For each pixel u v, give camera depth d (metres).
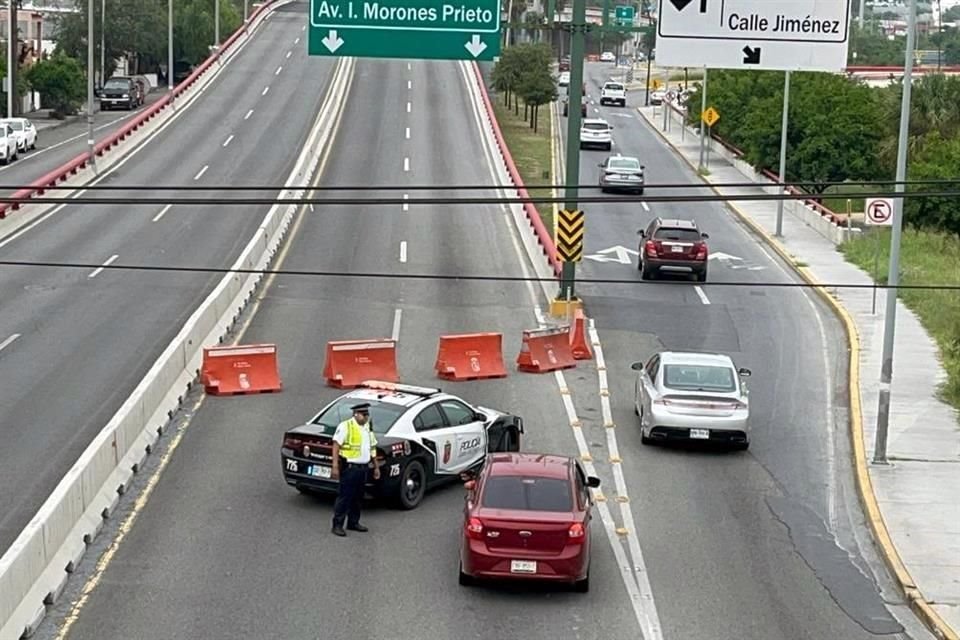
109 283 75.31
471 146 136.25
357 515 38.69
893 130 126.19
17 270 78.25
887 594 35.75
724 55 44.06
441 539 38.38
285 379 57.72
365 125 145.00
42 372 55.62
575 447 49.19
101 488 39.47
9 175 115.81
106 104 185.50
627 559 37.44
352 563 35.97
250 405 53.38
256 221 96.62
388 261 85.44
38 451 44.69
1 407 50.12
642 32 64.31
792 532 40.91
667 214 112.31
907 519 41.75
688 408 48.53
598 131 153.12
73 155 132.12
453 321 70.44
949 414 54.69
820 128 125.00
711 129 158.75
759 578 36.47
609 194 119.94
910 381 60.22
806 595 35.28
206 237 89.81
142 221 95.25
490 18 50.66
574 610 33.12
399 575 35.16
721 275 86.31
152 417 48.09
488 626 31.73
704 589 35.28
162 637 30.14
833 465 48.53
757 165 129.38
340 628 31.16
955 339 64.88
